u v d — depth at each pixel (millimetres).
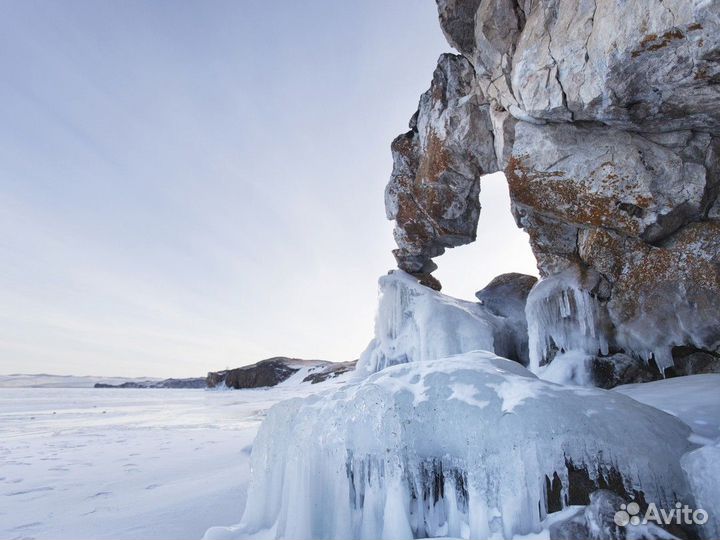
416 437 3059
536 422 2805
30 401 22906
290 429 3297
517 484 2727
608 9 4285
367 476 3020
